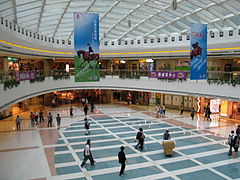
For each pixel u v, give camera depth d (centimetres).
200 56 1798
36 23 2427
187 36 2709
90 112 2847
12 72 1653
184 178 1143
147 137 1817
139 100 3547
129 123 2280
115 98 4094
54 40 3083
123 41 3238
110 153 1465
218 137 1831
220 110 2672
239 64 2777
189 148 1577
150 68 3416
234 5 1930
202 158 1402
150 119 2469
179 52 2794
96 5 2244
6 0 1499
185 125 2209
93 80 1616
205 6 2080
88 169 1228
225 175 1182
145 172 1203
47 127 2092
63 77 2955
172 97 3195
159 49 2953
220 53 2391
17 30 2105
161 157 1411
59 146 1583
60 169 1223
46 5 1997
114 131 1980
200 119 2480
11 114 2567
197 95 2325
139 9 2358
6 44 1841
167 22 2648
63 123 2248
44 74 2575
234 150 1545
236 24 2264
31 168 1229
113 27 2972
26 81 2006
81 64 1582
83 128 2069
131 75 3009
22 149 1514
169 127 2133
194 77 1797
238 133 1616
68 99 3634
